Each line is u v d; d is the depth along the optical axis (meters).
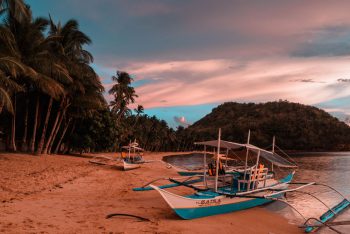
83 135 38.09
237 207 12.40
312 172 35.94
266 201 14.32
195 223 10.02
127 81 58.88
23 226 8.02
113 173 22.50
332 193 19.02
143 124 88.19
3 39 20.00
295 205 15.05
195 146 136.50
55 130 35.66
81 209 10.52
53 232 7.78
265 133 160.88
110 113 41.44
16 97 30.33
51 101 30.14
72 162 27.36
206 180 14.12
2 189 12.52
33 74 22.75
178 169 25.88
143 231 8.58
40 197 11.86
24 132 31.70
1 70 20.38
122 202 12.23
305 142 157.25
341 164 52.56
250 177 12.61
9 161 22.59
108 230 8.37
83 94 32.19
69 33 31.09
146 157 60.88
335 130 170.38
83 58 32.75
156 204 12.19
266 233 9.91
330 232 10.61
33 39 26.17
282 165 15.52
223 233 9.32
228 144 12.84
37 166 21.58
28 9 25.80
